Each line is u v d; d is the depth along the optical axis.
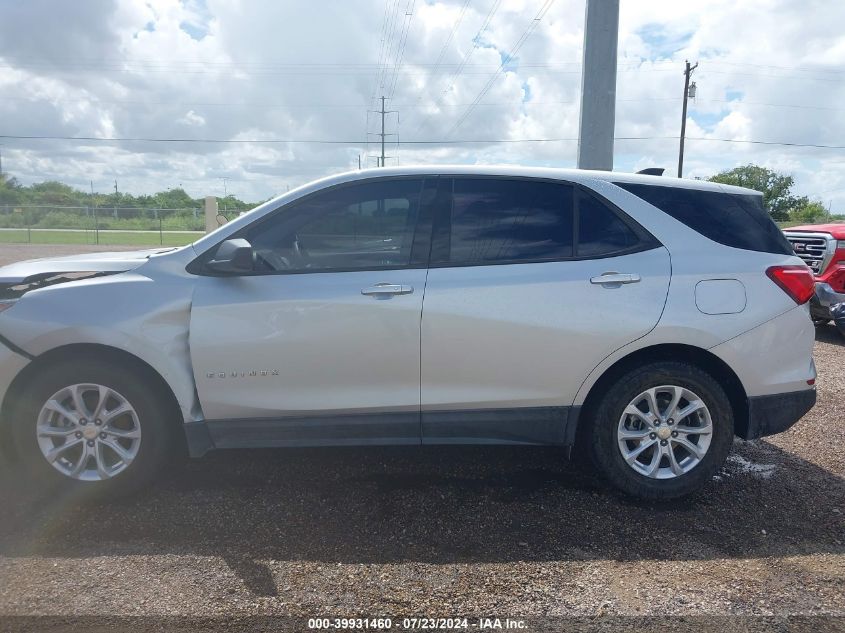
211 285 3.68
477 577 3.02
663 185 3.93
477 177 3.86
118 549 3.22
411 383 3.69
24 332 3.59
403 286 3.64
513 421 3.76
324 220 3.79
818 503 3.84
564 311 3.65
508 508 3.74
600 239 3.79
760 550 3.31
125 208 40.34
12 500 3.74
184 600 2.80
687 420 3.87
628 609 2.79
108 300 3.63
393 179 3.84
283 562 3.12
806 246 8.80
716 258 3.79
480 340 3.65
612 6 8.30
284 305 3.62
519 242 3.78
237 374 3.65
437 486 4.02
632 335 3.66
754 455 4.59
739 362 3.76
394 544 3.31
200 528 3.45
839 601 2.87
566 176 3.87
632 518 3.64
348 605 2.79
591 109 8.46
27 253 23.66
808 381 3.88
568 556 3.22
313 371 3.66
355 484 4.03
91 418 3.66
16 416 3.63
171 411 3.79
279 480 4.08
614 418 3.75
